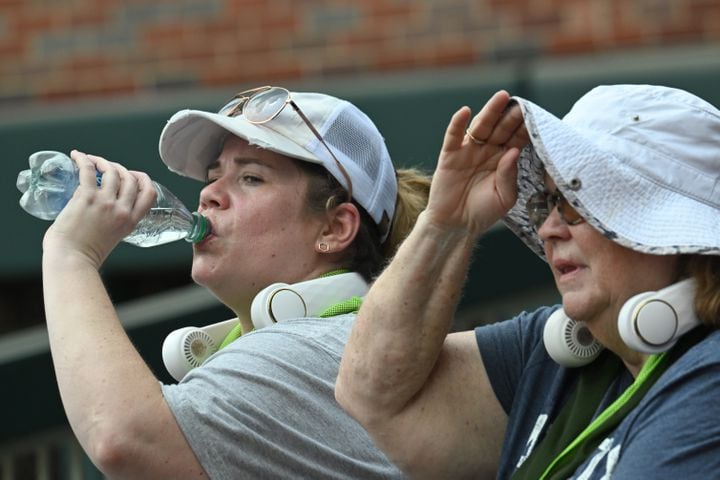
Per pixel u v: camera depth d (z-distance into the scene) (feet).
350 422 25.22
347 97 54.19
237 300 28.32
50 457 39.24
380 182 28.91
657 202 20.26
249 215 27.94
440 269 22.44
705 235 19.81
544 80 52.95
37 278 56.54
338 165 28.12
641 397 20.24
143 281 56.65
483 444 23.29
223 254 27.99
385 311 22.58
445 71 56.65
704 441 18.98
